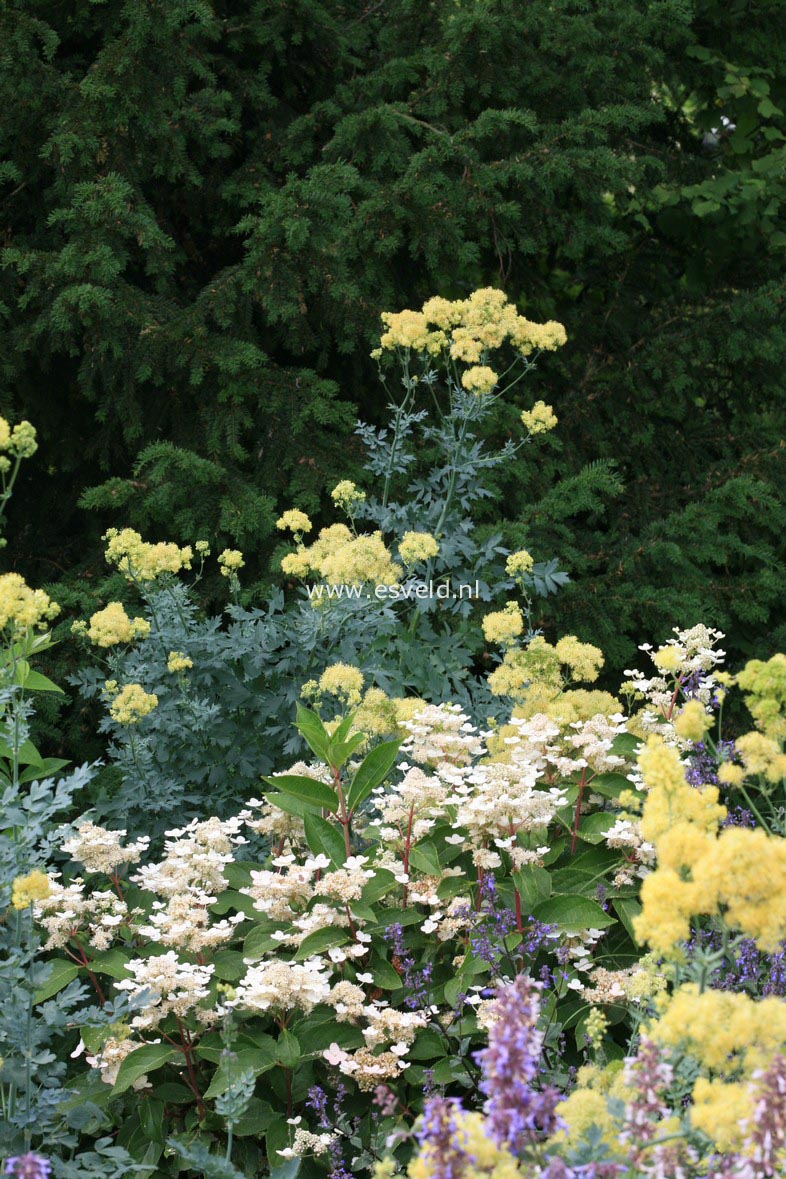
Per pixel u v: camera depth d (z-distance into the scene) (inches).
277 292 209.6
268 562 219.0
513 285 265.6
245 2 245.9
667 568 230.2
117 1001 105.6
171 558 165.9
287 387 215.0
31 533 237.1
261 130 244.1
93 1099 108.7
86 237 201.9
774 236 274.1
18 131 207.3
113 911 125.0
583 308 277.0
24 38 202.4
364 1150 105.7
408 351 198.2
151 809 158.1
